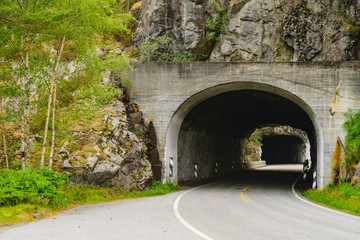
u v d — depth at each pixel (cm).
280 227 738
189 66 1908
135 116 1892
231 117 2903
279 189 1972
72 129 1594
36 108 1334
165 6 2862
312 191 1678
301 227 745
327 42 2495
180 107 1925
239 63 1842
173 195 1505
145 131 1908
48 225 683
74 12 1095
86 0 1141
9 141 1491
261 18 2733
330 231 704
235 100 2297
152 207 1048
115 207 1053
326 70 1761
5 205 837
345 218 917
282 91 1828
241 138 4203
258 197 1490
